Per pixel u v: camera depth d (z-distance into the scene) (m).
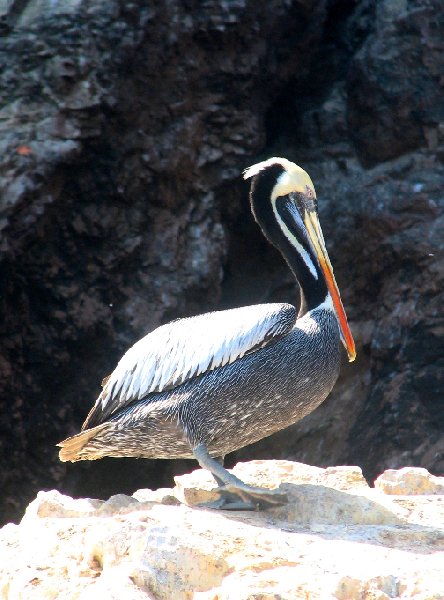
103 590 5.48
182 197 15.88
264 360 6.85
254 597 5.10
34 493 15.16
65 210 14.89
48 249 14.86
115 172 15.13
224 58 15.82
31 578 5.88
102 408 7.08
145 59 15.02
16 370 14.95
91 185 15.03
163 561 5.57
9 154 14.16
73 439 6.95
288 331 6.91
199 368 6.79
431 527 6.36
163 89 15.34
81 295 15.14
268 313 6.90
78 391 15.25
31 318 14.98
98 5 14.78
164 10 15.07
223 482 6.82
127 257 15.36
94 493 15.65
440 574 5.42
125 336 15.33
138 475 15.88
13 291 14.70
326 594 5.14
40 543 6.34
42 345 15.03
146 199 15.52
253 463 7.89
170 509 6.52
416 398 15.66
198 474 7.68
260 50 16.08
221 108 15.98
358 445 15.86
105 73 14.64
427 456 15.30
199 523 6.07
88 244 15.16
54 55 14.51
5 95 14.47
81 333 15.16
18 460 15.07
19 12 14.77
